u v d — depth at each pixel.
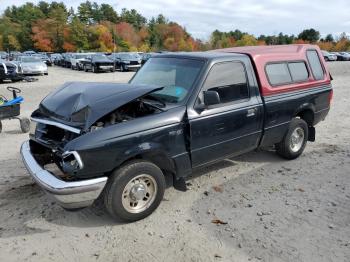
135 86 4.36
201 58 4.94
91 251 3.69
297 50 6.41
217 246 3.76
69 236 3.95
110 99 4.05
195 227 4.12
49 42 94.69
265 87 5.48
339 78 22.81
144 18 126.44
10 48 103.44
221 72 4.95
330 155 6.69
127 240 3.87
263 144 5.71
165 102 4.61
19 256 3.59
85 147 3.72
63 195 3.71
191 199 4.82
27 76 25.28
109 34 93.88
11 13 124.50
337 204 4.71
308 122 6.65
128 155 3.98
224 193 5.02
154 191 4.30
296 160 6.38
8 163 6.15
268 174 5.71
